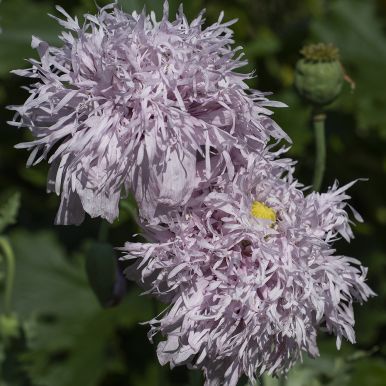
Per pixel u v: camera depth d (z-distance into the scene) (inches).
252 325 21.5
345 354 29.9
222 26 22.0
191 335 21.5
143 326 33.3
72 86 21.9
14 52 33.8
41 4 34.3
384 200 36.3
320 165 26.5
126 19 21.9
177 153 21.3
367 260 34.4
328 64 26.2
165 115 21.4
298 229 21.7
